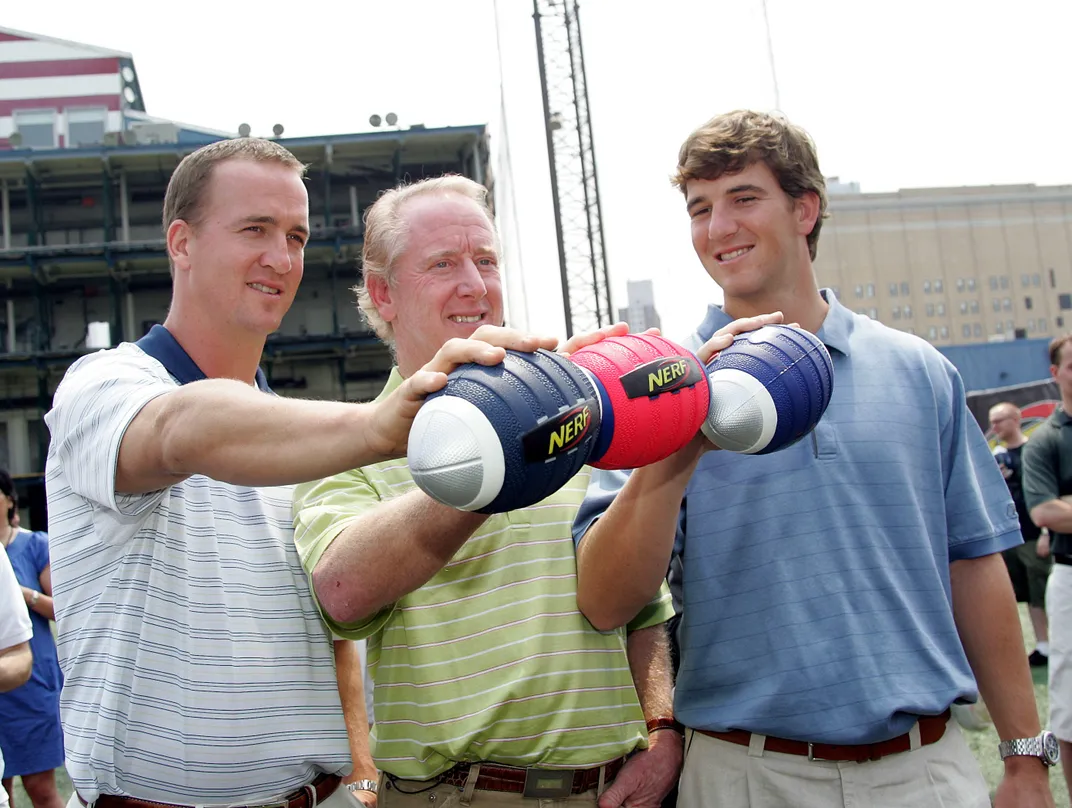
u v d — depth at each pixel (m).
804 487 1.81
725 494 1.84
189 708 1.50
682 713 1.86
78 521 1.55
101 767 1.47
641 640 1.96
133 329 23.94
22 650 2.91
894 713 1.71
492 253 1.88
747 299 1.96
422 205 1.86
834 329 1.93
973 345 19.28
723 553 1.83
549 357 1.04
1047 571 5.46
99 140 26.03
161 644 1.51
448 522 1.33
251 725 1.54
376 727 1.76
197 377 1.70
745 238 1.91
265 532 1.65
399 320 1.90
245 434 1.07
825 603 1.76
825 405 1.38
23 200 24.05
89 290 24.06
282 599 1.63
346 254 23.17
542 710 1.66
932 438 1.90
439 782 1.69
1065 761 3.47
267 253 1.73
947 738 1.81
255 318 1.75
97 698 1.50
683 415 1.18
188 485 1.57
